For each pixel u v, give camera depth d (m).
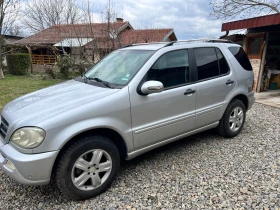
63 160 2.29
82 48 12.45
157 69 2.94
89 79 3.21
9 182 2.86
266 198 2.44
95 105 2.42
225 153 3.52
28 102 2.65
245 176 2.87
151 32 18.22
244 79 4.05
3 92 9.02
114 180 2.86
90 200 2.50
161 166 3.17
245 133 4.34
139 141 2.81
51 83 12.06
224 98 3.76
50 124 2.17
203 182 2.76
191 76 3.28
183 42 3.38
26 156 2.15
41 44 19.91
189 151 3.61
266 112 5.82
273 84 9.12
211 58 3.60
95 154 2.48
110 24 12.27
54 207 2.40
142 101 2.74
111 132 2.65
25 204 2.45
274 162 3.21
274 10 8.66
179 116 3.14
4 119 2.53
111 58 3.53
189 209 2.31
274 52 9.20
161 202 2.43
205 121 3.55
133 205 2.40
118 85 2.74
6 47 18.28
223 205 2.36
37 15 22.94
